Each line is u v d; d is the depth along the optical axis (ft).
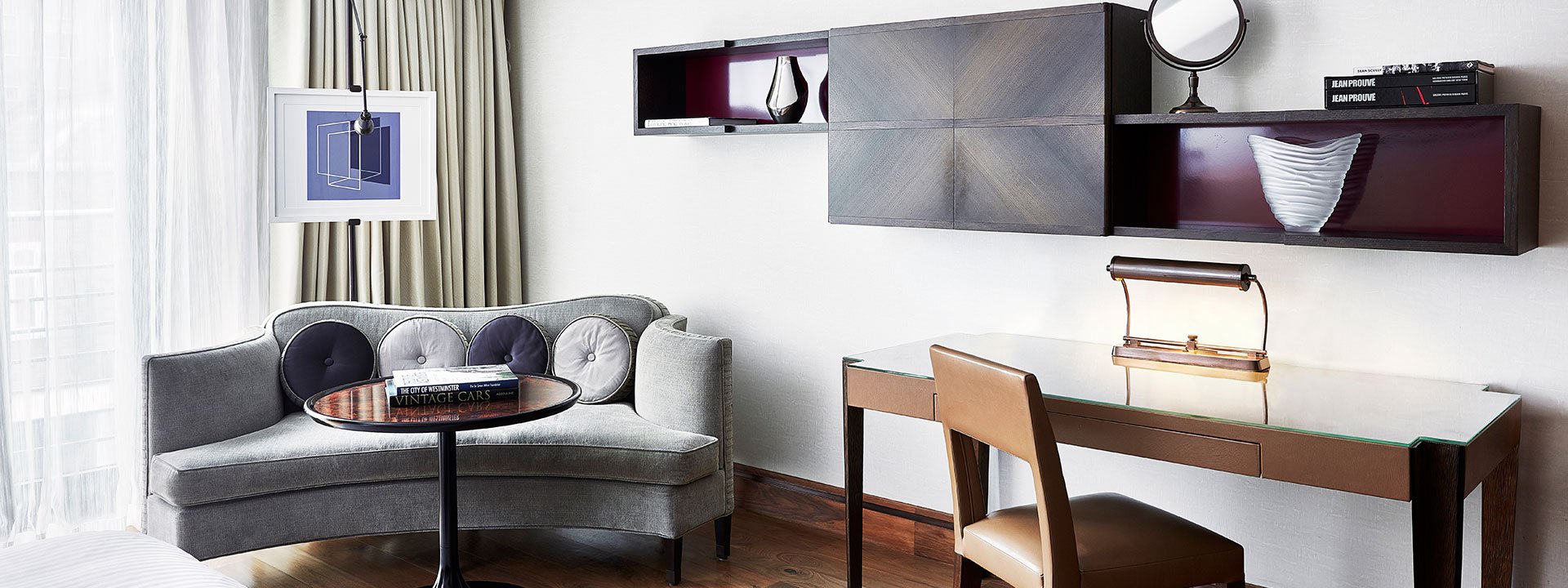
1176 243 9.23
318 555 10.70
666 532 9.84
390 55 12.76
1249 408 7.25
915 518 10.94
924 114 9.53
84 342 11.12
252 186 12.19
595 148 13.33
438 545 11.02
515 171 14.25
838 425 11.47
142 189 11.32
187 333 11.75
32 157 10.58
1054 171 8.81
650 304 12.09
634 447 9.89
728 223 12.14
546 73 13.79
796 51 11.22
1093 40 8.51
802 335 11.67
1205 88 8.98
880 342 11.07
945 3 10.21
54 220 10.80
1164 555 7.07
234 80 11.99
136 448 11.46
